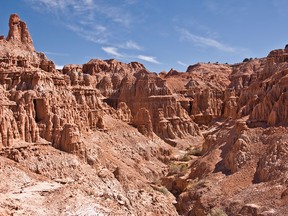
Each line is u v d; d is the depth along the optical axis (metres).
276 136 65.25
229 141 76.00
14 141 65.69
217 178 65.62
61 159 67.00
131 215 49.28
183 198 65.12
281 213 48.25
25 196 48.97
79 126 88.50
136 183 73.31
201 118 160.00
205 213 57.25
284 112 69.88
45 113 74.44
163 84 150.38
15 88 78.12
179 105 147.00
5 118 65.00
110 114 120.31
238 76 176.00
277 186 54.62
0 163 58.06
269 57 111.81
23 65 85.31
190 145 131.38
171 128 137.38
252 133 70.50
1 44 87.44
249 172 62.81
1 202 43.25
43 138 72.38
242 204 54.56
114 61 184.00
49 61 92.56
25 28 97.31
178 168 89.31
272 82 83.50
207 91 166.75
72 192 51.88
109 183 63.72
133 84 153.38
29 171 60.84
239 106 105.75
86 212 45.81
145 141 112.00
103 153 84.81
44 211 44.34
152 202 59.31
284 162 58.72
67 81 98.75
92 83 112.75
